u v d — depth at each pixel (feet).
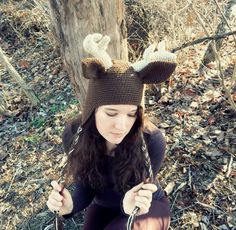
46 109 13.30
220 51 12.20
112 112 4.95
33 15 18.20
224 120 9.91
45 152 11.21
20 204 9.95
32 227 9.31
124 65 4.91
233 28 10.98
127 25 11.87
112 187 6.42
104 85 4.87
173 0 11.43
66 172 6.19
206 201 8.36
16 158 11.48
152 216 6.46
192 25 11.91
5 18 18.85
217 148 9.26
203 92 10.93
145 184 5.32
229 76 11.25
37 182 10.33
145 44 11.91
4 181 10.77
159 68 4.90
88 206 7.37
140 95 5.01
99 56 4.81
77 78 7.43
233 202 8.25
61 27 6.89
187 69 11.80
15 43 18.44
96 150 5.77
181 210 8.33
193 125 9.98
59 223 6.14
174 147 9.45
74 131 6.15
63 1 6.55
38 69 16.11
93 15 6.63
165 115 10.48
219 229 7.89
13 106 14.12
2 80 16.15
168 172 8.98
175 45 11.39
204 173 8.84
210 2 11.71
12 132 12.82
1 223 9.67
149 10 11.78
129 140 5.60
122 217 6.63
